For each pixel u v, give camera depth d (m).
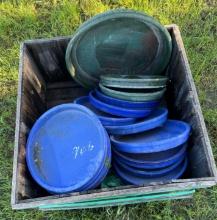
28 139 1.87
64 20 2.78
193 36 2.70
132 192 1.55
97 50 2.04
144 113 1.88
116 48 2.04
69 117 1.88
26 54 2.05
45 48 2.12
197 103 1.79
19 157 1.73
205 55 2.62
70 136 1.84
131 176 1.87
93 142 1.75
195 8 2.78
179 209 2.17
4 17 2.83
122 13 1.71
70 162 1.78
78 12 2.85
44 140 1.88
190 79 1.86
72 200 1.57
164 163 1.77
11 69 2.67
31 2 2.91
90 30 1.89
